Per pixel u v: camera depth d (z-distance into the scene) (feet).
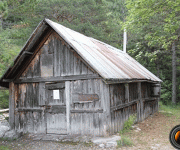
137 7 36.76
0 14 27.17
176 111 52.08
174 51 65.46
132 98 34.30
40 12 59.36
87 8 64.85
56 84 28.14
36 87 29.63
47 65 28.66
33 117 29.55
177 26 36.22
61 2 61.82
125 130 28.91
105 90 25.02
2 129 27.99
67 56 27.35
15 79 30.68
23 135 28.81
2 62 26.37
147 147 22.53
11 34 31.30
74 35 30.86
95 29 64.54
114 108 26.32
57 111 27.91
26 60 29.68
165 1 34.45
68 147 23.09
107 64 27.99
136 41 75.15
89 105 25.94
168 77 77.87
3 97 46.70
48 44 28.73
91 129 25.66
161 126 33.19
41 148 23.31
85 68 26.09
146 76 37.99
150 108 45.14
